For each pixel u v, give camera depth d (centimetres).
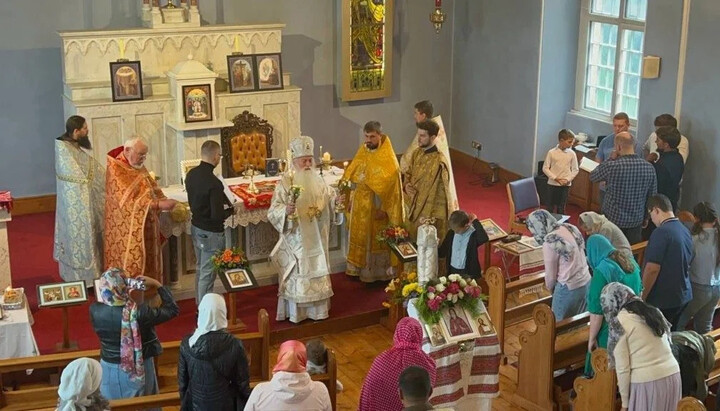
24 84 1223
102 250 967
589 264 743
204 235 883
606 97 1329
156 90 1208
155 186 937
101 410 517
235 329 898
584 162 1179
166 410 752
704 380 692
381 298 984
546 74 1337
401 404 584
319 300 918
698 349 688
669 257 789
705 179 1075
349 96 1416
